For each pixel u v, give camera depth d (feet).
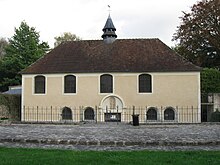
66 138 45.09
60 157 31.30
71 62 116.06
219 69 148.87
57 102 112.88
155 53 116.47
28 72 114.62
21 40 177.68
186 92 108.88
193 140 42.88
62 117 112.37
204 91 124.06
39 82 115.03
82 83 112.37
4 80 168.35
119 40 124.47
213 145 41.60
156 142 41.65
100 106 110.52
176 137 46.50
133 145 41.47
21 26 179.42
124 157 31.58
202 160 30.19
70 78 113.50
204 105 114.32
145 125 78.95
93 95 111.45
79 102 111.96
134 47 120.26
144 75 110.93
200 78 120.26
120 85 110.73
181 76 109.40
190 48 144.05
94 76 111.96
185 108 108.27
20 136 47.73
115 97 110.83
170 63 111.55
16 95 118.93
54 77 113.80
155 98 109.60
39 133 52.26
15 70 168.04
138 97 109.91
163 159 30.63
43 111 113.19
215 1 138.92
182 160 30.19
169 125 78.07
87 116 111.65
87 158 30.91
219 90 122.83
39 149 37.09
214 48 143.23
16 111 117.08
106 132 54.34
